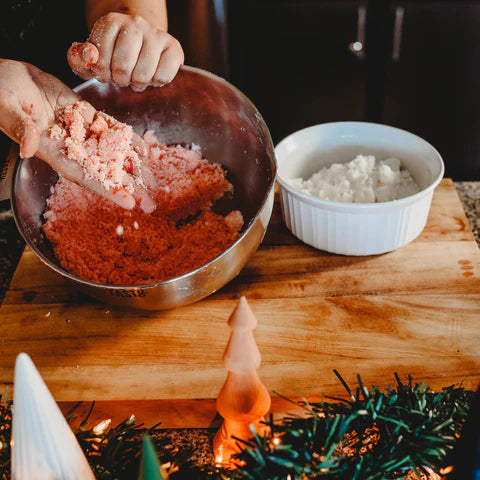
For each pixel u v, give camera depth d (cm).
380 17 145
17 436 48
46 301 85
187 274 70
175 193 91
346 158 100
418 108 161
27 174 84
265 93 163
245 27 151
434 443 55
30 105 70
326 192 90
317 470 53
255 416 61
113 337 79
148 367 75
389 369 73
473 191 128
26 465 49
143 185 83
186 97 92
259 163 90
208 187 93
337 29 150
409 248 89
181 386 73
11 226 124
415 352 74
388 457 55
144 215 89
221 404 61
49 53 104
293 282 85
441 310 79
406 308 80
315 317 80
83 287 72
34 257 92
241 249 74
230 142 94
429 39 147
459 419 60
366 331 77
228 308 82
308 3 145
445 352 74
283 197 89
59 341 79
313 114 166
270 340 77
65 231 86
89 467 53
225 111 91
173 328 80
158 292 71
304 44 153
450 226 92
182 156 96
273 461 53
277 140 168
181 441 77
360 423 59
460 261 86
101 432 64
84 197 90
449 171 162
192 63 131
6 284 112
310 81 160
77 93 86
